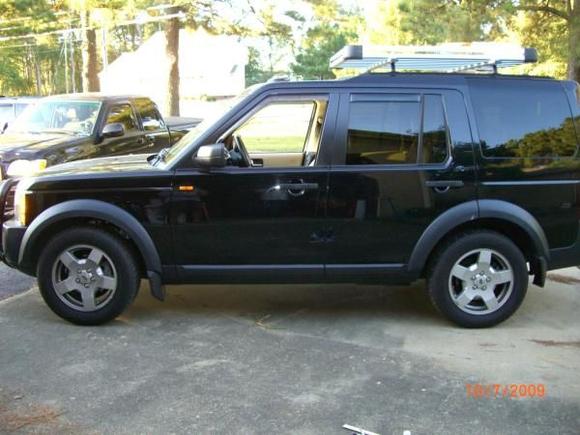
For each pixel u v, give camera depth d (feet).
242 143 18.01
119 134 28.60
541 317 17.62
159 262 16.24
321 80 16.22
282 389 13.15
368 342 15.75
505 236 16.47
